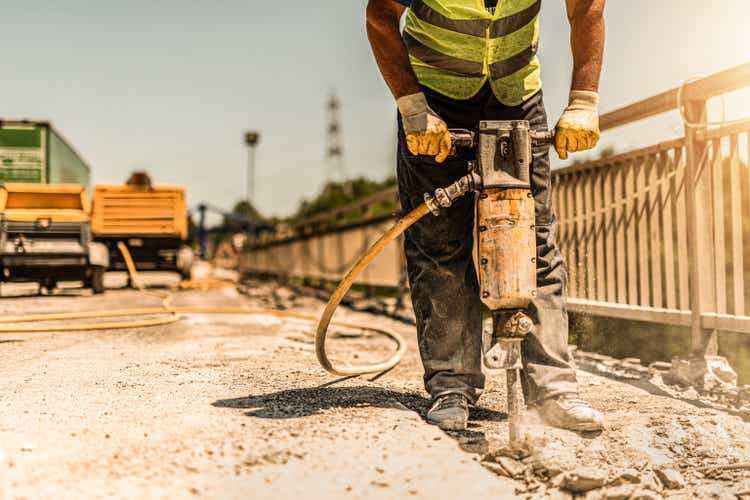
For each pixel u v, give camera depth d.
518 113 2.80
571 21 2.59
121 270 15.38
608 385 3.67
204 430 2.32
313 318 7.01
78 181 21.42
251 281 20.19
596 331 4.83
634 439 2.58
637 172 4.36
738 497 2.08
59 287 15.00
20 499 1.72
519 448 2.33
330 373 3.36
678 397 3.36
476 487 1.88
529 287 2.33
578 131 2.45
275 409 2.65
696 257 3.70
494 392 3.40
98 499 1.74
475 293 2.87
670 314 3.98
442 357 2.87
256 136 36.44
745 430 2.71
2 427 2.35
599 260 4.76
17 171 15.91
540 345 2.76
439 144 2.46
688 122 3.69
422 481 1.92
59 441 2.18
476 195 2.43
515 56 2.74
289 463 2.02
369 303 9.62
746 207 3.52
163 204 15.03
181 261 15.20
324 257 13.51
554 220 2.88
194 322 6.53
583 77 2.53
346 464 2.02
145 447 2.13
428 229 2.84
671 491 2.15
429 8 2.77
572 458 2.22
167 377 3.39
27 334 5.48
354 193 76.31
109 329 5.88
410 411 2.65
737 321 3.44
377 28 2.54
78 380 3.28
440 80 2.79
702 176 3.71
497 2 2.77
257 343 5.00
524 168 2.36
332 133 84.69
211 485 1.85
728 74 3.30
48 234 11.74
